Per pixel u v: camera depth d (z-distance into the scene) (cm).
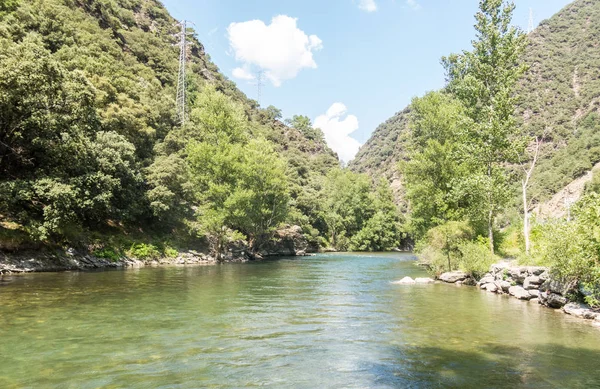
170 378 666
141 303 1445
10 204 2498
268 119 14862
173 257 3872
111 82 4966
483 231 2984
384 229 8994
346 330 1075
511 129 2597
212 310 1347
